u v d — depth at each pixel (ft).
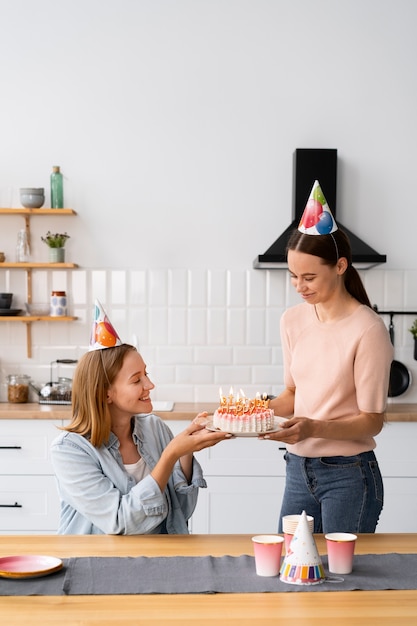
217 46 14.24
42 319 13.74
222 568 5.71
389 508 12.66
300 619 4.83
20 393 13.92
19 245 13.98
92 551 6.07
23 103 14.21
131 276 14.33
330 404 8.14
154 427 7.43
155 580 5.45
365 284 14.42
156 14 14.20
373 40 14.25
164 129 14.25
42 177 14.25
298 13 14.25
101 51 14.20
